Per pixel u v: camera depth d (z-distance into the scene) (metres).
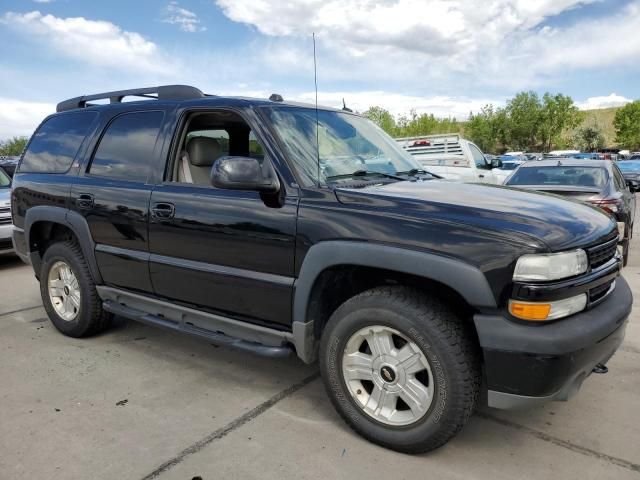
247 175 2.78
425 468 2.57
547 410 3.15
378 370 2.70
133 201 3.57
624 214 6.66
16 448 2.73
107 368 3.76
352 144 3.50
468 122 74.06
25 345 4.22
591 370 2.52
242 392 3.39
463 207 2.56
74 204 3.99
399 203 2.64
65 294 4.39
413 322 2.50
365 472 2.54
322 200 2.79
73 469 2.55
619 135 73.44
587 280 2.45
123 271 3.73
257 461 2.62
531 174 7.93
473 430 2.93
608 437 2.86
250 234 2.98
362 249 2.57
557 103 66.25
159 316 3.71
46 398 3.29
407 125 63.53
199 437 2.84
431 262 2.40
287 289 2.87
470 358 2.47
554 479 2.49
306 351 2.90
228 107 3.29
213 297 3.24
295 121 3.29
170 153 3.52
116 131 3.92
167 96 3.76
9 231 7.14
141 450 2.71
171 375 3.64
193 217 3.22
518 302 2.29
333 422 3.01
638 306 5.28
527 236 2.34
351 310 2.71
